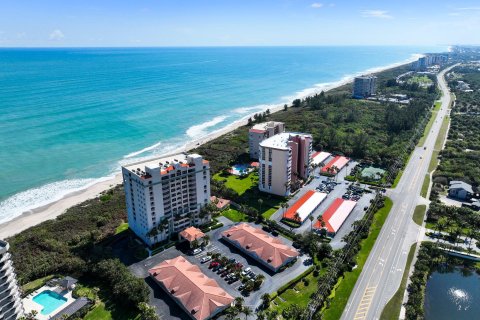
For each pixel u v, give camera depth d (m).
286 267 146.25
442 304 130.00
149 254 154.50
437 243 158.62
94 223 183.25
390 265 147.00
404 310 122.81
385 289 133.12
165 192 160.38
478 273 147.00
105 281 138.00
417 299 124.31
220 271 143.00
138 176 153.62
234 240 160.62
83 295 130.00
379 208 194.88
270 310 122.12
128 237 169.38
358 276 140.25
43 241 163.25
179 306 124.88
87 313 122.56
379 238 166.50
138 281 126.75
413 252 155.62
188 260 151.12
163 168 164.50
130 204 168.12
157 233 158.88
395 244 161.62
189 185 169.62
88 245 159.25
